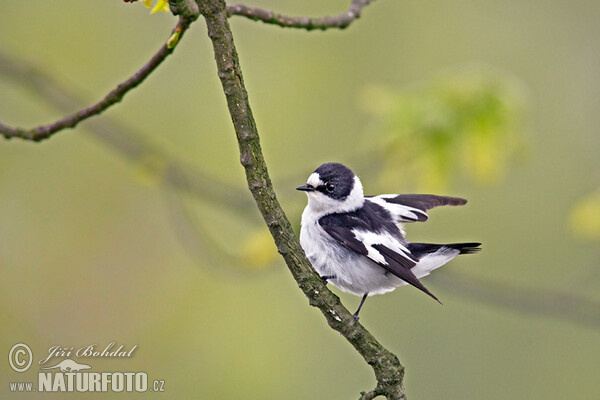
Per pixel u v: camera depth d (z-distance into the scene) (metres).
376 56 14.12
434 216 13.27
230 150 13.16
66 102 9.96
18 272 12.48
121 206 12.98
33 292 12.48
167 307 12.73
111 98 6.63
